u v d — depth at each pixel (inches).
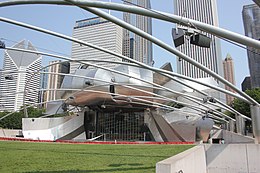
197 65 768.9
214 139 1818.4
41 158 551.8
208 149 484.4
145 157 581.3
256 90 2206.0
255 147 451.5
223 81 826.2
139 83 1734.7
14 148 792.9
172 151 721.6
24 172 387.2
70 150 764.6
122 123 2224.4
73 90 1720.0
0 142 1117.7
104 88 1744.6
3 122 3164.4
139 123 2187.5
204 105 1508.4
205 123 1684.3
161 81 1834.4
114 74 1753.2
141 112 2217.0
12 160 512.7
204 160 461.4
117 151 736.3
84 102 1942.7
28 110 3316.9
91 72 1785.2
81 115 2146.9
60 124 2031.3
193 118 1748.3
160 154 644.7
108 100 1866.4
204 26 505.4
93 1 492.1
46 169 413.4
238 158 461.4
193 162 357.1
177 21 505.7
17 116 3196.4
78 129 2102.6
